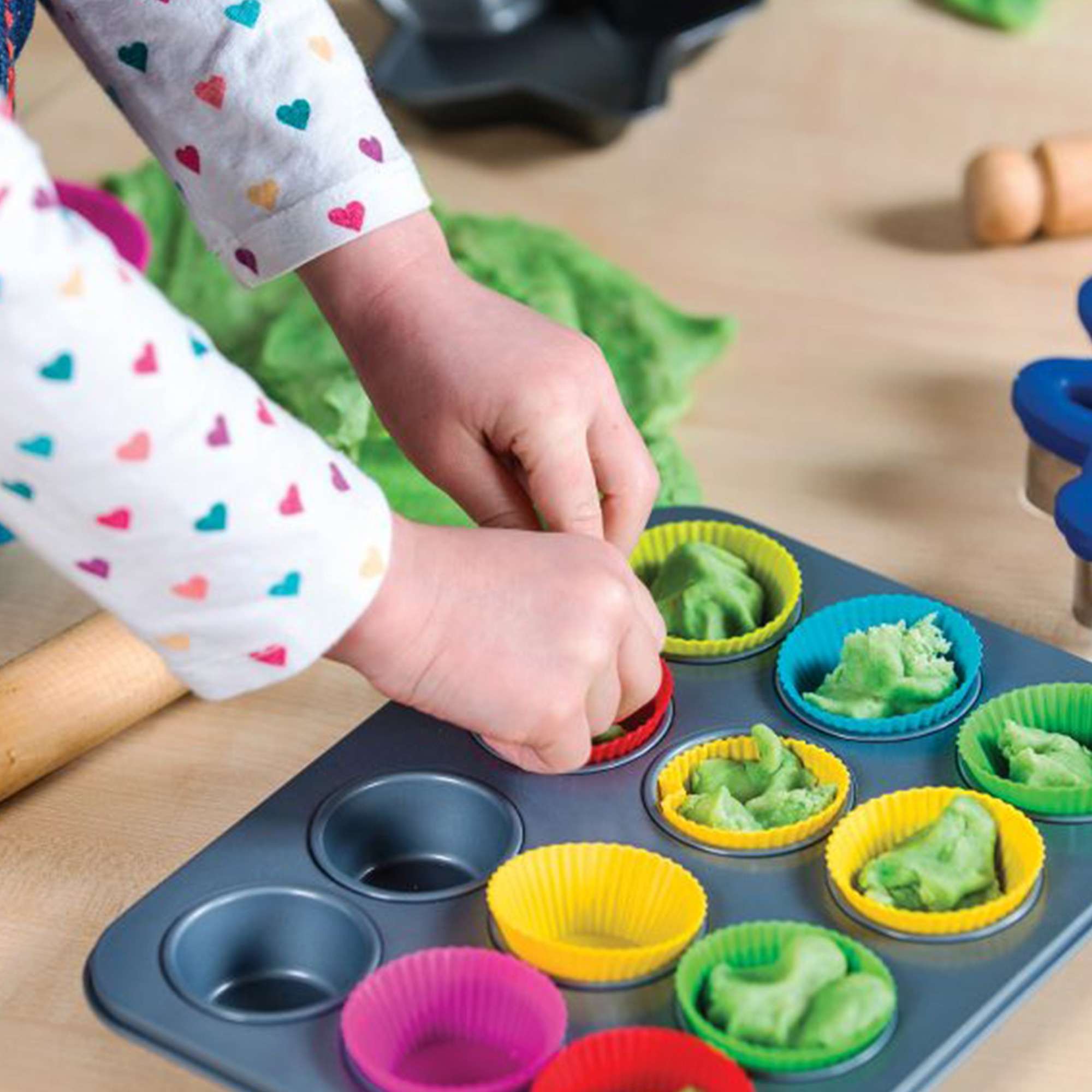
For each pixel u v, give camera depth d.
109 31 1.24
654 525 1.37
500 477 1.21
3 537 1.49
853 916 1.09
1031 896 1.09
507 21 2.03
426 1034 1.06
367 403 1.51
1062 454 1.42
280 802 1.18
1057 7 2.16
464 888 1.12
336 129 1.23
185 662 1.01
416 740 1.22
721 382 1.64
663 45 1.96
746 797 1.19
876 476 1.53
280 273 1.26
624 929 1.12
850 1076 1.00
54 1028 1.14
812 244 1.80
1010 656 1.25
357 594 1.00
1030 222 1.76
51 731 1.27
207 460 0.95
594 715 1.10
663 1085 1.00
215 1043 1.03
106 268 0.93
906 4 2.16
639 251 1.80
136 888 1.23
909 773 1.18
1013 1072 1.08
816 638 1.27
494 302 1.24
